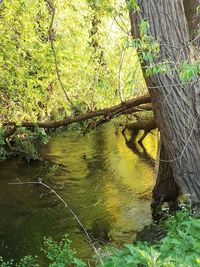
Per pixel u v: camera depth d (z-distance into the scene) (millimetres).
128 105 10188
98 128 19766
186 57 6086
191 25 6699
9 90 11703
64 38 11797
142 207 10031
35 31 11203
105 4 7945
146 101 9852
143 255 2973
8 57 10961
